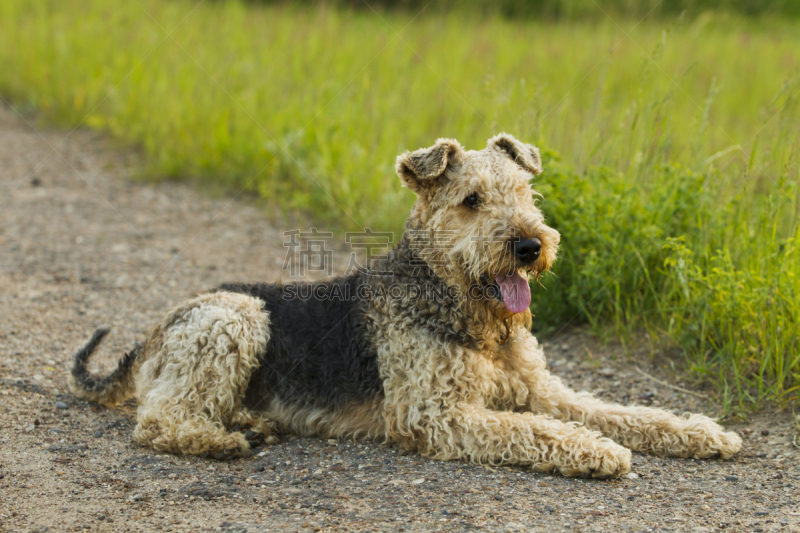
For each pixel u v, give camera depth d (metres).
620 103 8.30
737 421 4.27
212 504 3.17
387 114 9.41
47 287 6.58
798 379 4.35
